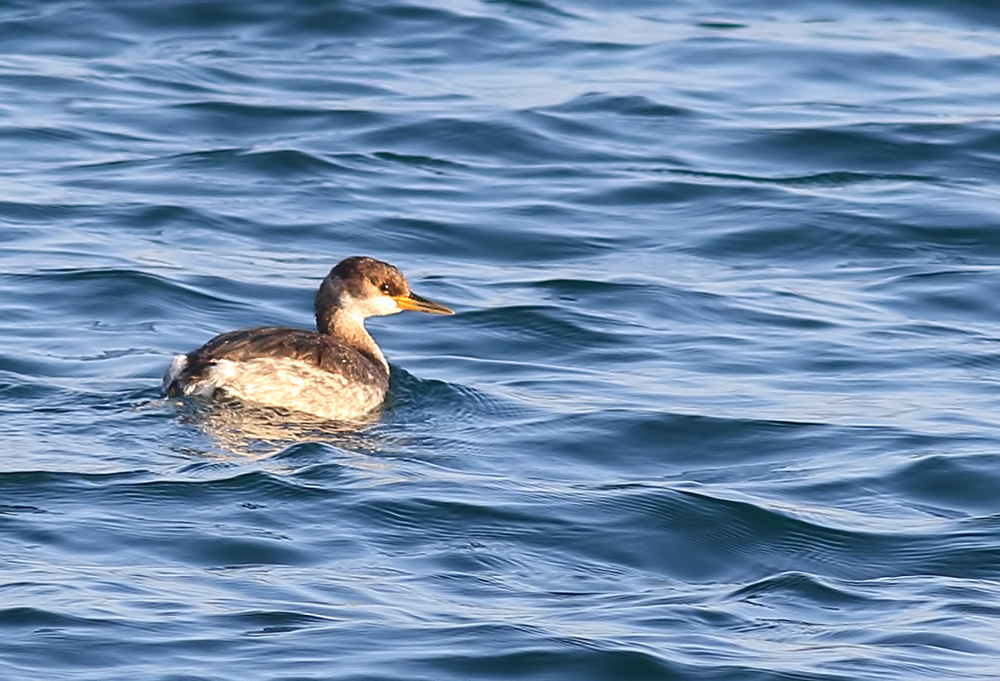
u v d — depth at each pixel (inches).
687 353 684.7
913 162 933.8
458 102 1001.5
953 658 419.2
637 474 557.3
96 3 1125.1
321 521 494.9
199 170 890.7
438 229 828.6
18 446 542.3
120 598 435.2
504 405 617.9
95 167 888.9
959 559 490.6
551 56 1087.0
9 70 1028.5
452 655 411.8
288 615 430.3
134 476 520.4
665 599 457.1
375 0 1147.9
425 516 503.8
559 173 911.0
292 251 793.6
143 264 751.7
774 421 603.8
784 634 434.6
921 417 612.4
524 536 495.2
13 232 788.0
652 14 1173.7
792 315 729.0
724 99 1019.3
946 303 750.5
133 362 644.7
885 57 1088.8
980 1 1182.3
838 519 518.6
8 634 411.5
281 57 1076.5
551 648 416.5
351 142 941.2
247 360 596.4
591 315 724.0
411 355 681.6
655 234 834.2
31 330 674.8
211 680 394.3
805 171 920.9
